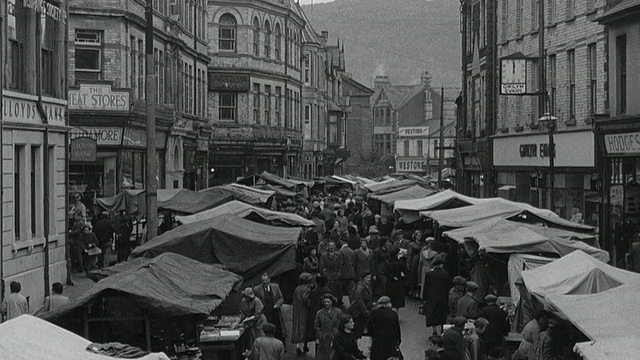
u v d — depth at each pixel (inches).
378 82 6048.2
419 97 5674.2
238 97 2655.0
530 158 1616.6
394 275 918.4
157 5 1828.2
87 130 1494.8
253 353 583.8
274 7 2822.3
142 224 1472.7
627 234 1202.0
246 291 668.7
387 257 920.9
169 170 1943.9
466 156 2142.0
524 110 1667.1
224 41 2645.2
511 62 1453.0
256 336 658.2
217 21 2628.0
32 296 970.7
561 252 773.9
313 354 769.6
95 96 1489.9
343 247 908.0
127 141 1546.5
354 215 1421.0
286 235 824.3
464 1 2126.0
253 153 2664.9
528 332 589.3
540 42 1305.4
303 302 762.2
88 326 555.5
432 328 854.5
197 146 2251.5
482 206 1011.9
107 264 1227.2
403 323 900.6
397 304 924.0
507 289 823.7
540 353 557.9
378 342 649.0
